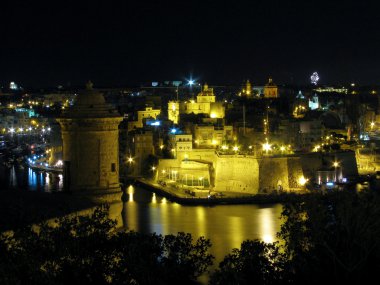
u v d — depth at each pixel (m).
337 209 41.12
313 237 39.53
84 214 35.28
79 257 31.34
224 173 184.62
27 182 189.75
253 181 178.75
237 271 37.34
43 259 29.77
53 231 30.70
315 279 38.69
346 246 39.84
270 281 38.25
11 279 26.70
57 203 35.00
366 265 39.72
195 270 36.03
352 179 190.00
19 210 32.00
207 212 146.25
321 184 183.00
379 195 41.97
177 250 35.81
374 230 39.38
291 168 182.50
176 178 197.38
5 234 29.48
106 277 32.19
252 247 39.16
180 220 132.25
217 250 89.94
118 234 34.75
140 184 197.50
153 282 32.38
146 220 131.88
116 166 39.72
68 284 30.41
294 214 41.41
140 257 32.59
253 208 154.00
